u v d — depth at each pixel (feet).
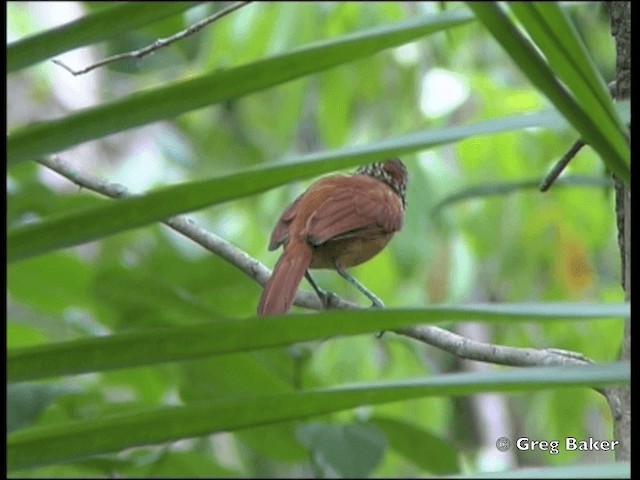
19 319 39.06
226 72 9.57
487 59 65.21
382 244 36.78
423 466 35.17
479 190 39.86
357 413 34.83
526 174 59.62
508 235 62.03
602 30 56.75
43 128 9.37
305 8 56.24
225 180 9.73
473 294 66.59
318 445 31.19
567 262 61.82
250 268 29.89
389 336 45.73
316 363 58.08
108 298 34.01
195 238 29.81
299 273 30.83
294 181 9.95
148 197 9.63
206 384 32.09
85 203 38.93
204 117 74.02
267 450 35.42
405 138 10.20
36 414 30.89
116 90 71.77
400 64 63.98
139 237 45.91
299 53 9.66
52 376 9.50
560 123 10.23
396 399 9.77
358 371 58.03
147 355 9.64
